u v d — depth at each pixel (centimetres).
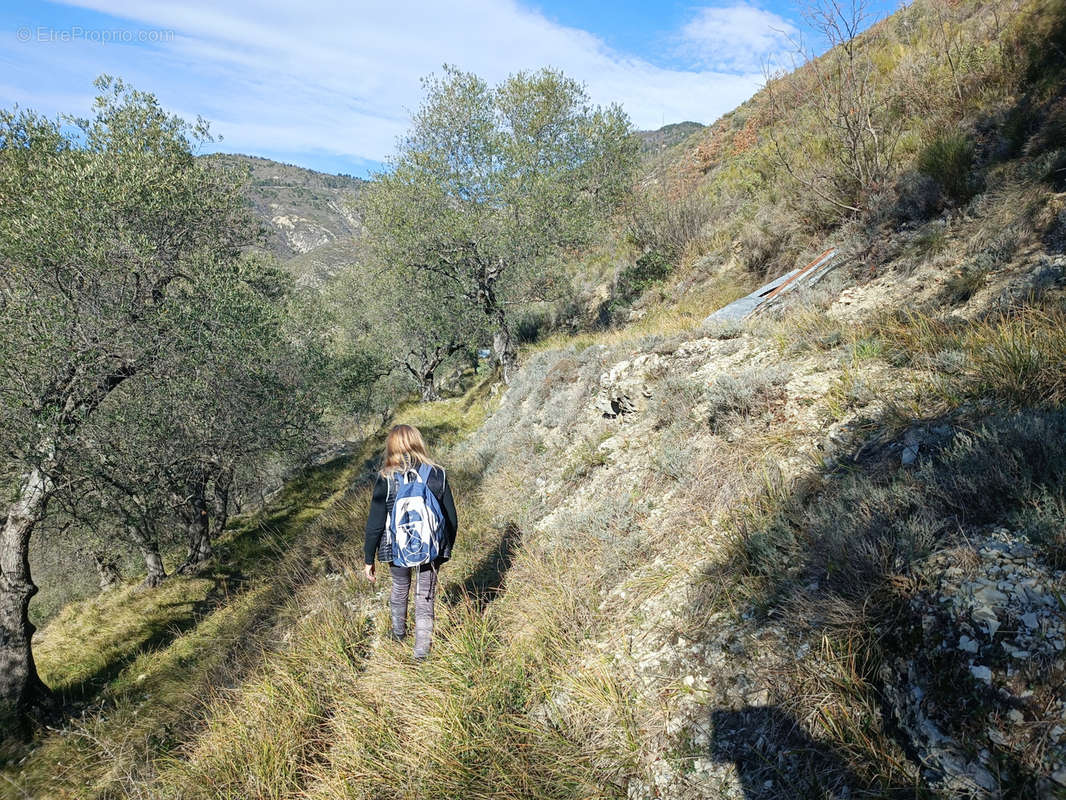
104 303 810
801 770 207
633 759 246
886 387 370
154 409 887
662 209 1565
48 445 719
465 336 1777
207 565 1388
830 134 848
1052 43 665
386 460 364
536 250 1560
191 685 528
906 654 205
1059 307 337
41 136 986
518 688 310
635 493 449
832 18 686
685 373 565
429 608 355
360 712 329
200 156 1199
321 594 563
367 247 2170
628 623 319
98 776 463
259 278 1341
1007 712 170
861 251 647
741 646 261
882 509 264
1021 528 212
